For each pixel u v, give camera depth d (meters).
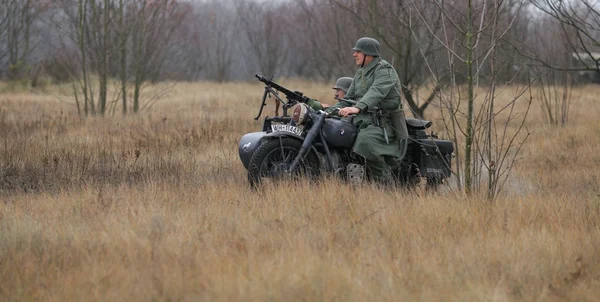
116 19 76.81
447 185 31.39
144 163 37.06
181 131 50.75
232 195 27.59
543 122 64.06
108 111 74.31
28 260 18.80
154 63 97.06
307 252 19.12
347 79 33.56
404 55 61.31
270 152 29.81
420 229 21.98
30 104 85.38
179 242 20.47
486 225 23.08
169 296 16.48
